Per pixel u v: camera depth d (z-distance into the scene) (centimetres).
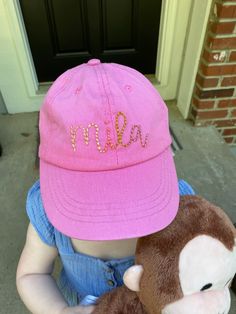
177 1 192
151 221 59
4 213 162
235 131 225
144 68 234
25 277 82
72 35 213
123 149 61
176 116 227
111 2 202
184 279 51
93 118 60
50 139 65
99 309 66
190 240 53
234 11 169
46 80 231
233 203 168
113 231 59
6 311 126
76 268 80
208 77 194
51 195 65
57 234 77
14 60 207
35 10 198
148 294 54
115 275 77
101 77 64
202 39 188
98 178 62
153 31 217
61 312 75
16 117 228
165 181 64
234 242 54
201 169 187
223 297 54
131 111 61
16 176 183
